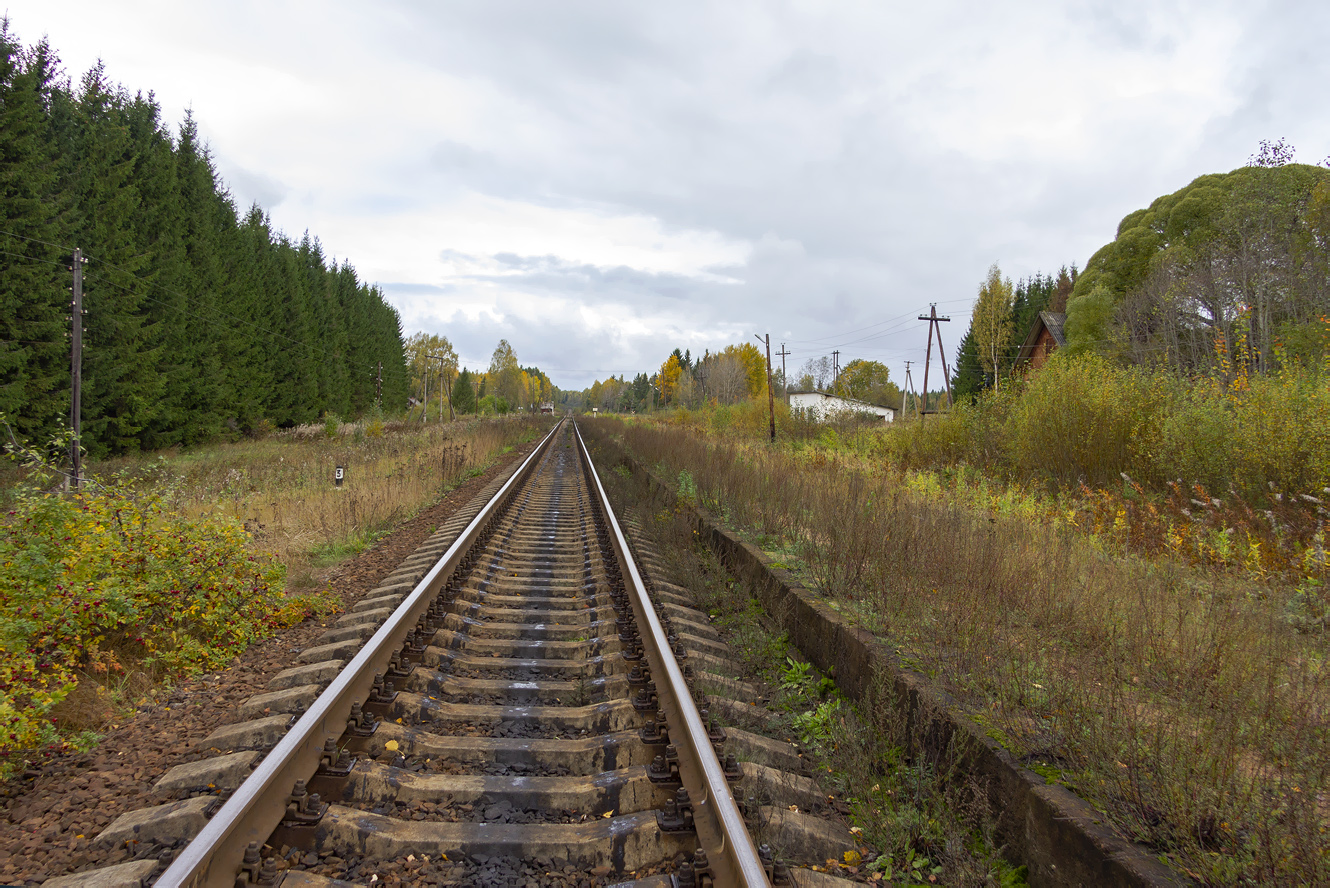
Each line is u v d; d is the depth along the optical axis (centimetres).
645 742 396
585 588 776
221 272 4284
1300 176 3384
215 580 597
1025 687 410
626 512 1321
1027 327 7769
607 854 309
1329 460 844
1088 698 353
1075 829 277
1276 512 798
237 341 4347
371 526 1155
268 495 1420
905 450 1864
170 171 3828
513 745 398
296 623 653
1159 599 530
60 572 498
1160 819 283
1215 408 1039
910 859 321
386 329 8375
